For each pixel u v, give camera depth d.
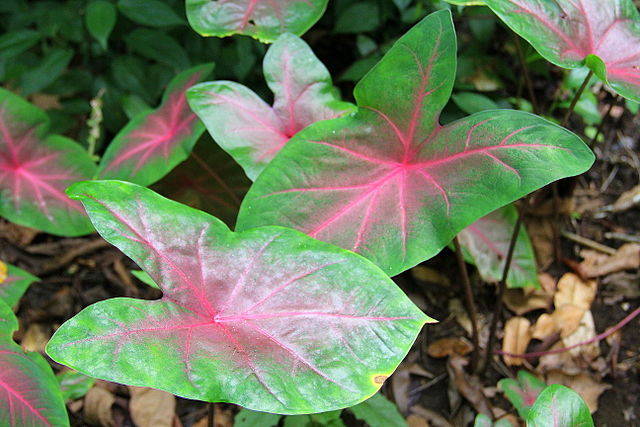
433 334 0.94
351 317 0.52
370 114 0.62
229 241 0.55
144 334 0.50
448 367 0.90
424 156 0.62
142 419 0.88
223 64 1.07
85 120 1.08
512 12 0.63
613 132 1.08
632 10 0.68
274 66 0.75
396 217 0.60
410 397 0.89
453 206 0.58
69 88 1.07
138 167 0.81
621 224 1.00
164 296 0.53
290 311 0.53
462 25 1.07
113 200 0.54
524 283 0.90
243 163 0.72
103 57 1.12
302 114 0.75
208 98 0.73
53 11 1.06
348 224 0.60
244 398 0.48
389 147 0.62
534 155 0.57
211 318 0.53
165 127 0.85
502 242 0.91
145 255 0.53
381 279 0.53
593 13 0.67
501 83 1.02
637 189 1.02
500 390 0.88
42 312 0.99
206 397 0.48
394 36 1.08
